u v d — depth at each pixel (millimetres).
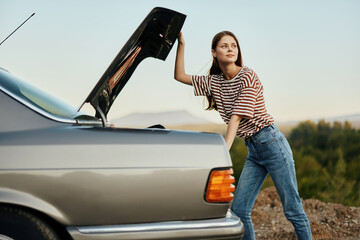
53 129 2152
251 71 2811
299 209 2877
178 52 3156
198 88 3076
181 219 2154
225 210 2230
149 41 2805
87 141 2113
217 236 2178
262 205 5500
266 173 3045
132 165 2105
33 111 2193
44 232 2023
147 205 2109
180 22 2701
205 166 2189
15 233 2008
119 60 2342
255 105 2805
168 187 2133
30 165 2016
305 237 2877
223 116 3021
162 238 2109
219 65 2973
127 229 2082
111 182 2074
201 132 2346
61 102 2643
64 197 2029
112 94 2875
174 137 2234
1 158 2008
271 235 4375
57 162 2043
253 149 2914
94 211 2059
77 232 2043
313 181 14773
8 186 1983
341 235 4266
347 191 11266
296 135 27359
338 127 25609
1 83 2254
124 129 2232
